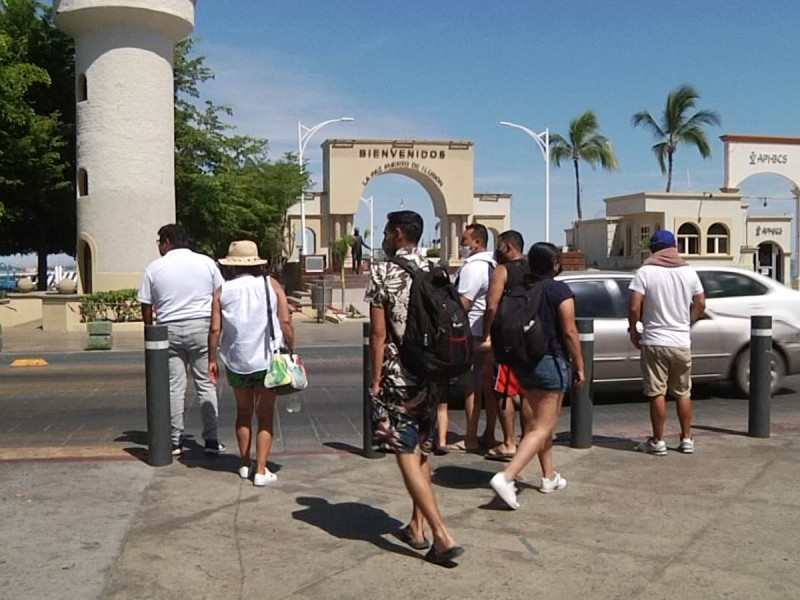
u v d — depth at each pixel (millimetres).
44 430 9086
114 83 25234
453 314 4762
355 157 45812
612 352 9883
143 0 24953
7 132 26281
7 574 4645
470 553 4957
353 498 6082
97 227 25547
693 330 10180
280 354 6262
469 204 46906
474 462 7211
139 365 15156
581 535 5254
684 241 43938
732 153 43844
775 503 5879
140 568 4738
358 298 34156
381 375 4852
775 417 9508
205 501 5992
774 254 49125
